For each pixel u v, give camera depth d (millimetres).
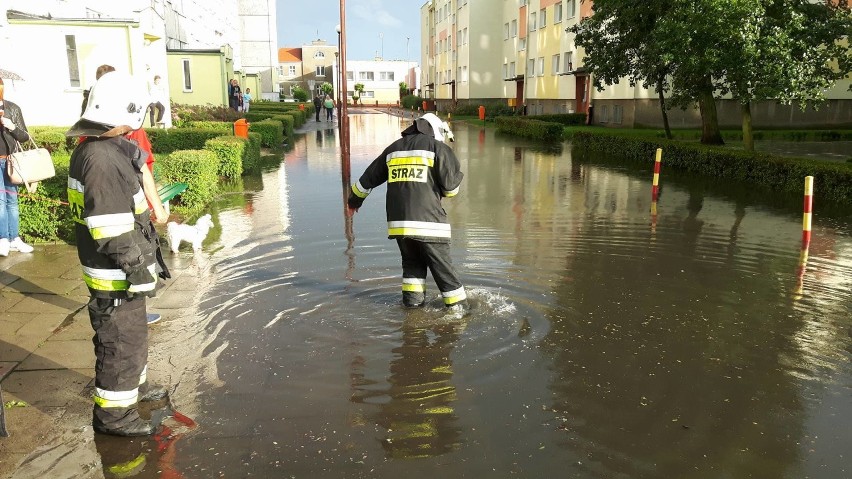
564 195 12094
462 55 52625
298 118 35688
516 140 26812
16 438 3359
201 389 3947
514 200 11477
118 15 22844
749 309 5539
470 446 3342
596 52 20250
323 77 95125
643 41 18500
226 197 11422
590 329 5000
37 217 7246
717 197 11930
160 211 4133
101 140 3223
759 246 7945
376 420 3592
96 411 3404
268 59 62156
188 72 29719
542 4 38594
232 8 56062
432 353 4488
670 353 4570
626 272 6652
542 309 5422
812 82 13977
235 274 6402
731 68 14109
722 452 3330
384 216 9586
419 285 5367
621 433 3498
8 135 6523
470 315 5227
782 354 4586
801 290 6109
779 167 12930
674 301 5723
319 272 6469
